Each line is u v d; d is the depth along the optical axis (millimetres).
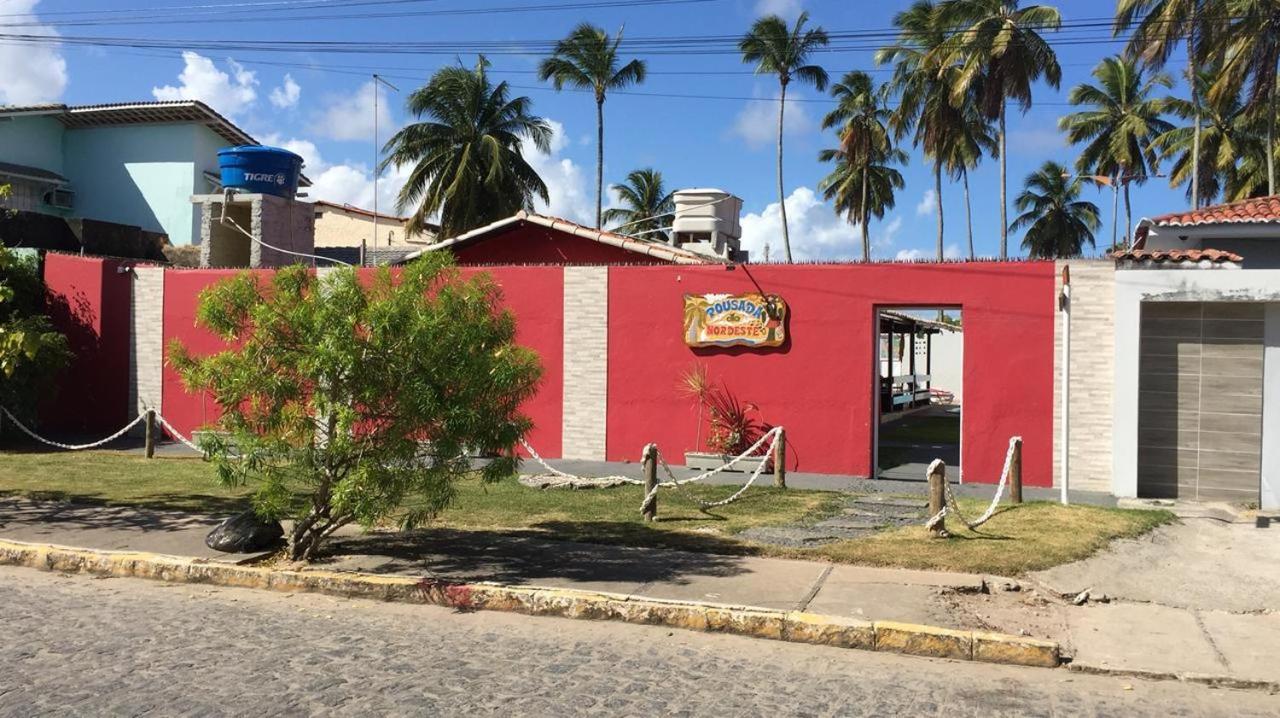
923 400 33531
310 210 22000
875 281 13953
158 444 17281
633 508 11078
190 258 27312
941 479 9375
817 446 14258
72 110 34031
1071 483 12781
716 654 6316
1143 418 12273
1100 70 51844
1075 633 6633
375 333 7703
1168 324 12172
